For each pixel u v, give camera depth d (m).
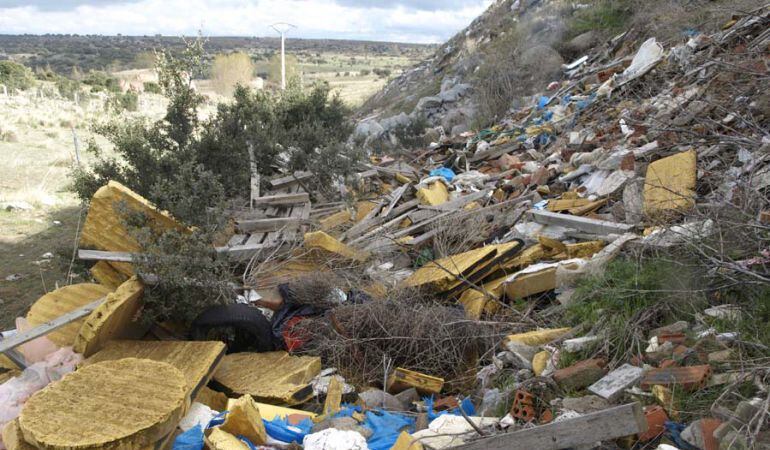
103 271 6.68
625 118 9.34
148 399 3.72
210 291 6.14
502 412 4.38
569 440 3.32
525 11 22.62
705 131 7.90
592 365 4.38
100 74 51.03
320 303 6.55
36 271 10.76
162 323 6.34
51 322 5.45
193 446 3.78
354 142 14.24
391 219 8.95
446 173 11.00
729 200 5.79
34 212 14.63
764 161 6.34
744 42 10.08
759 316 4.45
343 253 7.42
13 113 30.44
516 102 16.17
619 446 3.57
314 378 5.52
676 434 3.58
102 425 3.47
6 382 5.02
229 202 7.77
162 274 5.89
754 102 7.80
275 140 9.94
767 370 3.79
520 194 9.18
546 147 11.59
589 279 5.82
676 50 11.16
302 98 11.75
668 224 6.11
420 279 6.88
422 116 17.69
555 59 16.91
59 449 3.29
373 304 6.15
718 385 3.88
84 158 20.55
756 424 3.32
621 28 16.77
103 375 3.96
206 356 5.07
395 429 4.34
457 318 5.92
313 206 9.27
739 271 4.56
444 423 4.12
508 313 6.18
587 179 8.84
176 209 6.69
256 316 6.13
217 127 9.71
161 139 9.30
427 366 5.61
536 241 7.39
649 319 4.89
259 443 3.83
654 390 3.92
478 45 24.12
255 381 5.36
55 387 3.82
